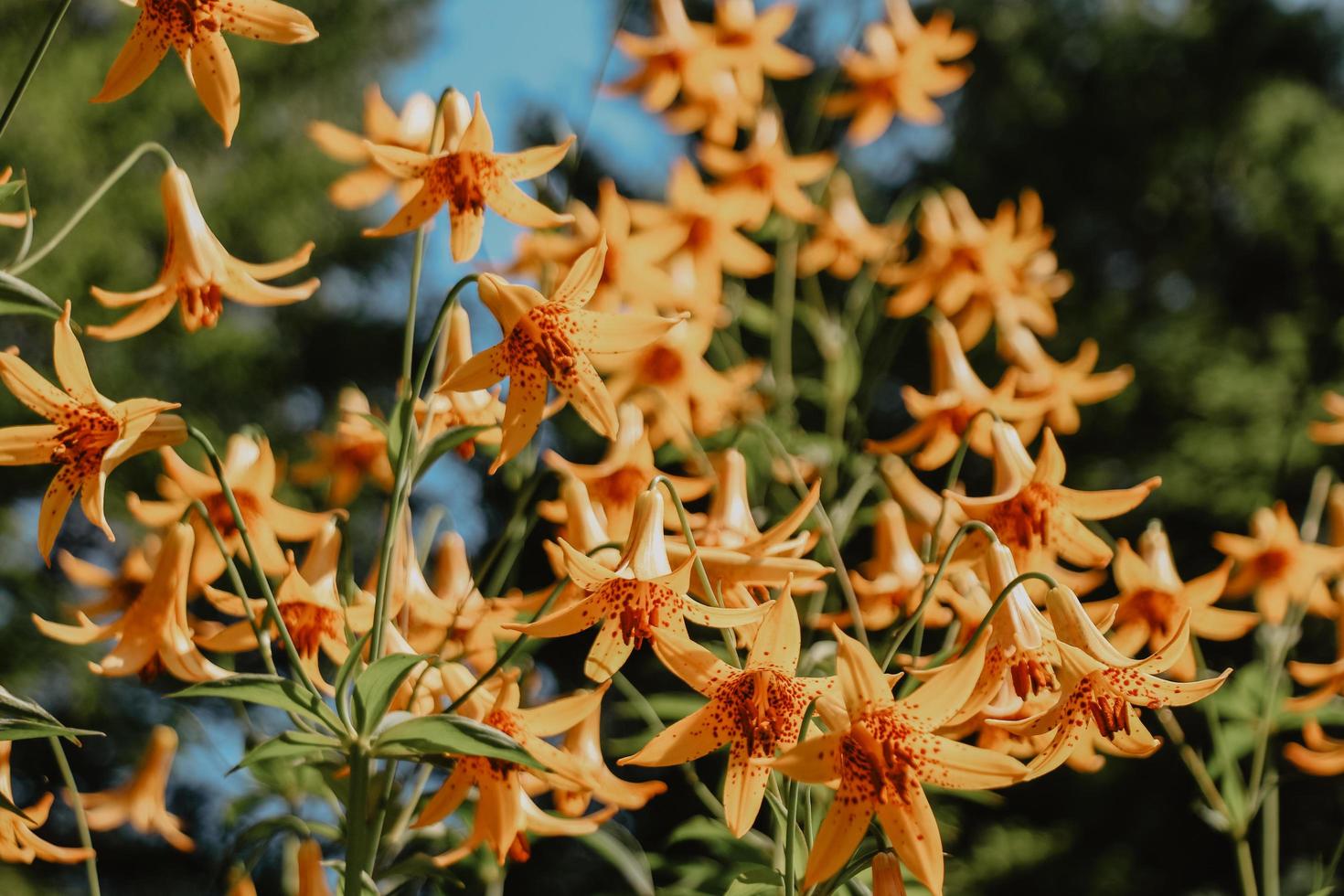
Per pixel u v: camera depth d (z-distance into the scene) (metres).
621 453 1.14
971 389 1.25
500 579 1.10
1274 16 3.84
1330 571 1.29
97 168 3.22
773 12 1.45
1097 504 1.08
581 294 0.97
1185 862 2.95
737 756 0.92
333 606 1.04
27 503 2.96
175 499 1.09
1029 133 3.83
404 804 1.07
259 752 0.94
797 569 1.00
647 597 0.94
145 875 2.89
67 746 2.77
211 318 1.01
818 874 0.89
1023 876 2.94
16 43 3.18
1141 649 1.19
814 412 2.77
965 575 1.10
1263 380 3.34
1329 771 1.22
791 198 1.38
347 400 1.21
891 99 1.61
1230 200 3.85
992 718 1.00
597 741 1.11
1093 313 3.60
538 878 2.58
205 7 0.97
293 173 3.58
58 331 0.93
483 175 1.03
